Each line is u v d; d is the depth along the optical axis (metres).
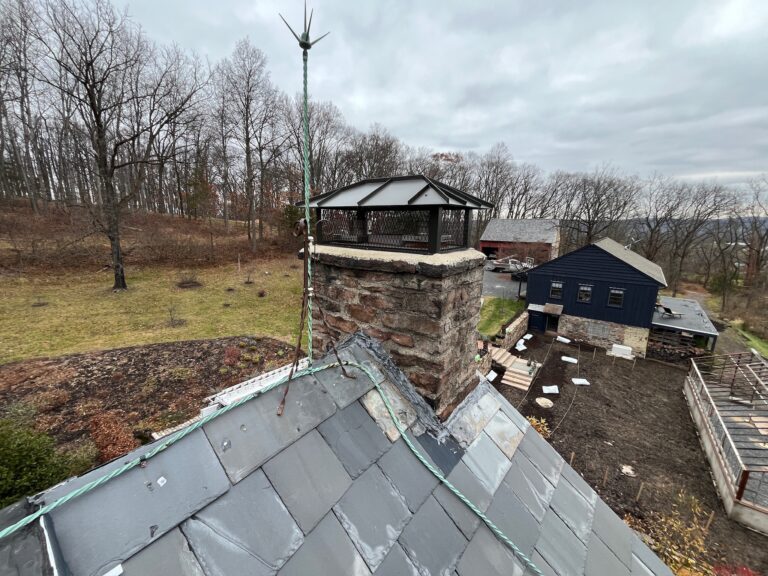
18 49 17.44
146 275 18.92
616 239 35.00
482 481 1.90
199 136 27.19
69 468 5.34
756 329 19.91
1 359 9.76
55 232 19.30
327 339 2.67
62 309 13.72
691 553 6.52
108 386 8.80
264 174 26.66
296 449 1.43
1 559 0.85
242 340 11.97
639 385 12.91
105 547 0.94
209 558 1.05
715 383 12.11
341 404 1.72
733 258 29.03
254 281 19.20
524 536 1.74
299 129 27.97
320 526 1.29
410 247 2.28
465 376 2.49
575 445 9.69
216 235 26.27
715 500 7.79
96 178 22.58
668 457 9.23
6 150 26.09
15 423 7.04
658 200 30.66
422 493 1.61
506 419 2.53
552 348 16.09
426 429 1.97
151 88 18.55
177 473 1.15
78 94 16.55
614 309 15.88
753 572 6.18
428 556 1.41
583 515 2.13
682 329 14.69
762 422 9.37
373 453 1.63
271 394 1.55
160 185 28.84
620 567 1.93
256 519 1.18
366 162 37.22
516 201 45.00
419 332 2.14
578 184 36.16
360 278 2.38
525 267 27.02
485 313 18.61
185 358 10.48
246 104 25.00
